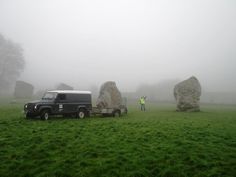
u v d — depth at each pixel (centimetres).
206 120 2584
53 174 905
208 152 1209
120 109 3020
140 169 966
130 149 1240
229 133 1761
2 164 989
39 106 2341
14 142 1326
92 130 1769
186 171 963
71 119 2519
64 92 2609
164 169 977
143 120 2486
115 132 1708
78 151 1189
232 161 1077
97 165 1000
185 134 1675
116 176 902
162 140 1469
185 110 3853
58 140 1388
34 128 1789
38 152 1155
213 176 915
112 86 3222
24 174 899
